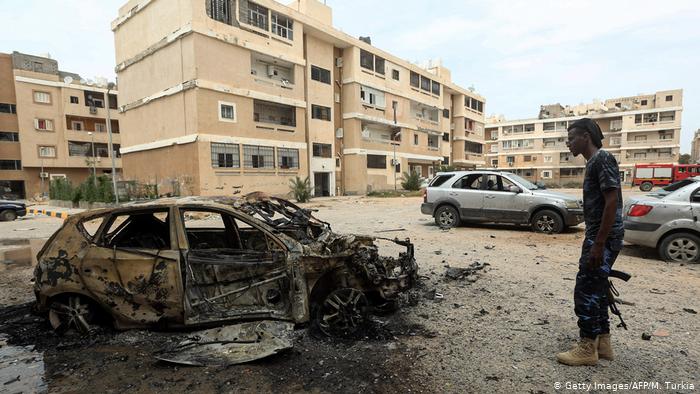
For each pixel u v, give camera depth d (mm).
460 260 7059
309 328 3941
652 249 7914
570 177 63406
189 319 3727
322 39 31438
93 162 42781
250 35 24781
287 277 3775
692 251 6676
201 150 22094
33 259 8328
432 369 3186
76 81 42906
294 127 28328
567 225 9883
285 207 4949
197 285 3773
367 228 11320
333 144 32688
